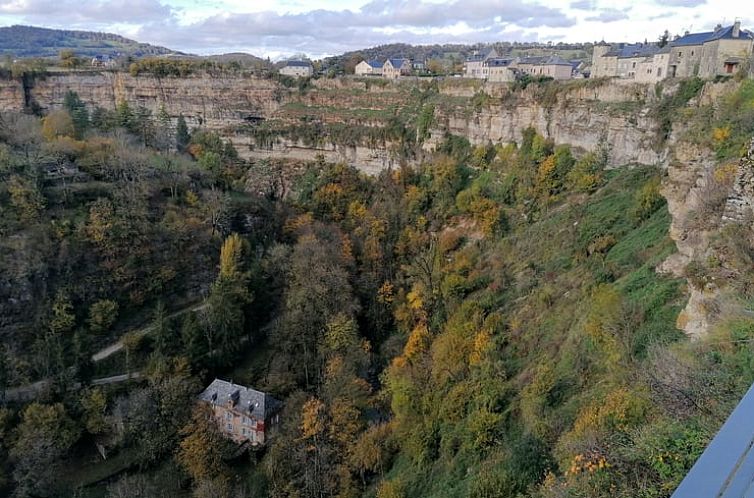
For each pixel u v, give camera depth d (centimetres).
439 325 5750
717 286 2606
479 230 7369
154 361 5481
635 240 4647
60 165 6950
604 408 2328
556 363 3609
